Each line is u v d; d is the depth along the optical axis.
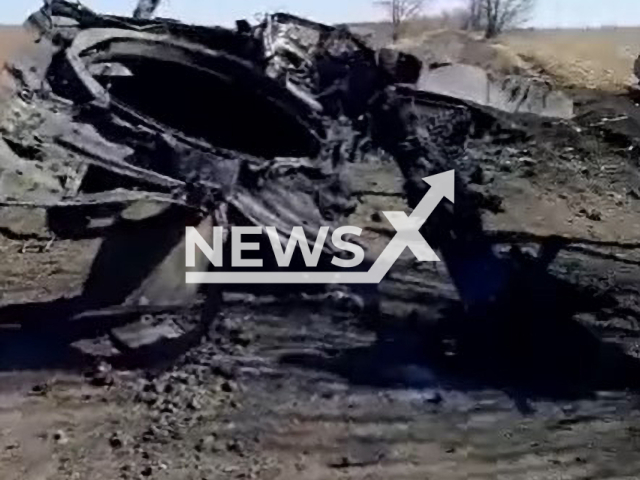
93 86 9.50
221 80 11.31
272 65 11.81
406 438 6.19
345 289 8.33
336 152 10.72
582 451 6.16
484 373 7.34
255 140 11.36
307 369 7.11
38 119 9.40
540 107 19.41
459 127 14.34
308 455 5.84
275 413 6.40
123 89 11.20
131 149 8.57
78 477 5.38
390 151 11.68
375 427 6.31
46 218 8.59
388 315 8.09
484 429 6.39
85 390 6.55
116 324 7.30
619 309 8.80
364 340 7.68
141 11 11.62
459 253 9.18
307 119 11.10
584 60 28.03
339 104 11.86
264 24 12.22
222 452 5.80
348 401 6.68
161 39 11.27
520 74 23.66
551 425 6.55
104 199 7.72
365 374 7.12
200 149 8.68
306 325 7.80
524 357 7.63
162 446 5.83
